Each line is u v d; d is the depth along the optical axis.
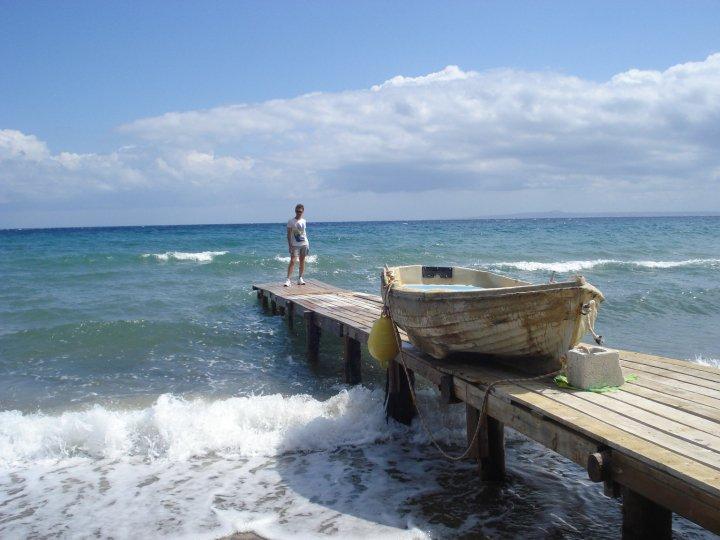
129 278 22.11
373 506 5.30
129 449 6.65
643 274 23.55
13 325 13.38
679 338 12.27
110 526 5.03
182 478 5.95
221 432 6.88
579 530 4.92
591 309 5.17
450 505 5.32
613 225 89.25
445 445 6.74
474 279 8.25
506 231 63.00
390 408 7.29
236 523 5.02
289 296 13.54
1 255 31.59
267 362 10.98
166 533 4.90
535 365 5.77
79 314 14.69
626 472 3.59
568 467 6.18
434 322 6.02
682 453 3.48
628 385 5.09
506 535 4.83
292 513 5.18
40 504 5.45
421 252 33.28
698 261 27.88
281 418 7.33
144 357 11.06
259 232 66.06
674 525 4.99
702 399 4.64
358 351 9.67
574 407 4.44
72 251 34.94
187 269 25.00
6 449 6.59
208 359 11.08
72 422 7.00
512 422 4.86
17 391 9.02
